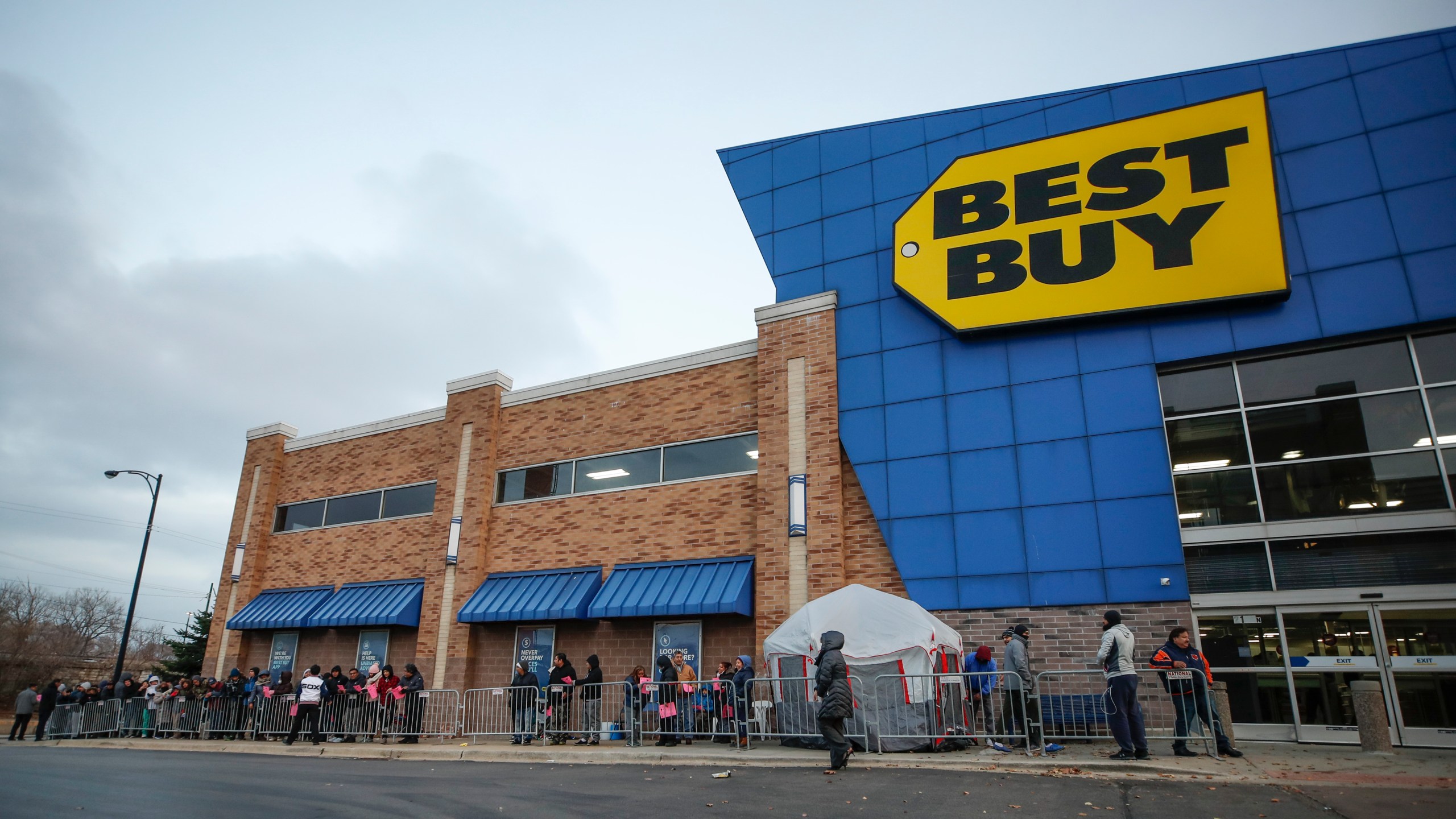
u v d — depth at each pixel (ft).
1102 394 49.01
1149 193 50.44
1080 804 26.84
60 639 221.25
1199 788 29.17
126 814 28.25
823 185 62.44
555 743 50.24
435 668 66.13
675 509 60.90
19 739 72.74
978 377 52.54
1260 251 46.78
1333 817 24.39
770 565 54.49
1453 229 43.73
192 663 124.16
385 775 39.11
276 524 84.84
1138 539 45.88
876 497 53.11
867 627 43.37
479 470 70.28
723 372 62.28
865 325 57.21
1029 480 49.39
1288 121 49.26
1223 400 47.06
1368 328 44.14
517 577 65.67
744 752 41.01
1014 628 39.24
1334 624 41.83
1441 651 39.63
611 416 66.33
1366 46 48.52
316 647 75.46
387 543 75.20
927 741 39.78
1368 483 42.91
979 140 57.57
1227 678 43.14
